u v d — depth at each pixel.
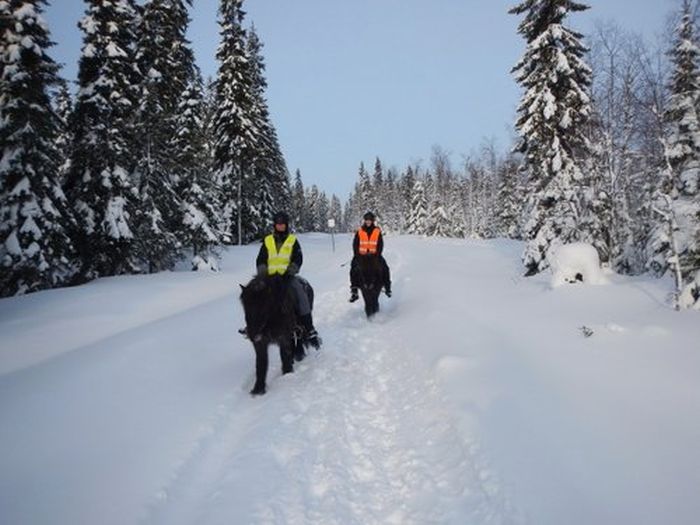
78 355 9.20
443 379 7.17
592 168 18.83
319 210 120.94
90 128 21.78
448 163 91.25
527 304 12.20
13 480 4.85
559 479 4.45
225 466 5.44
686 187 13.09
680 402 5.70
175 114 26.97
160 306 16.34
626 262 18.67
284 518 4.54
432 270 20.91
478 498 4.55
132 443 5.69
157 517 4.47
